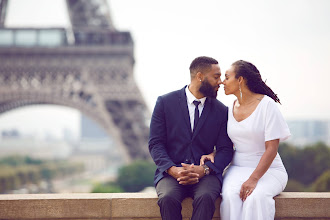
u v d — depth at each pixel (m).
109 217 7.17
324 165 68.25
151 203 7.15
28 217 7.14
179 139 7.28
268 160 6.65
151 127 7.51
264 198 6.42
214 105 7.46
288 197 7.12
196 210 6.41
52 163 161.25
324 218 7.09
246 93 7.18
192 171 6.73
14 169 115.94
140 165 69.69
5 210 7.12
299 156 68.19
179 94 7.51
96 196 7.32
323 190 56.31
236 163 7.34
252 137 7.02
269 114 6.81
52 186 128.38
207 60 7.25
